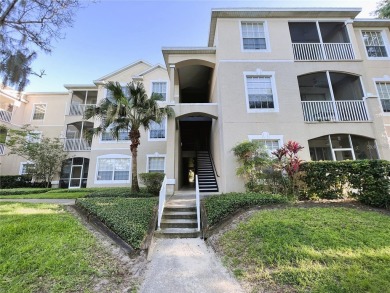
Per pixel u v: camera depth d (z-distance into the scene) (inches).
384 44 464.1
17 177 649.0
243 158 355.3
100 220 231.6
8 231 191.8
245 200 260.5
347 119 414.3
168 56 462.9
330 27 476.1
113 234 201.8
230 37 438.6
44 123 761.0
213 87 513.0
